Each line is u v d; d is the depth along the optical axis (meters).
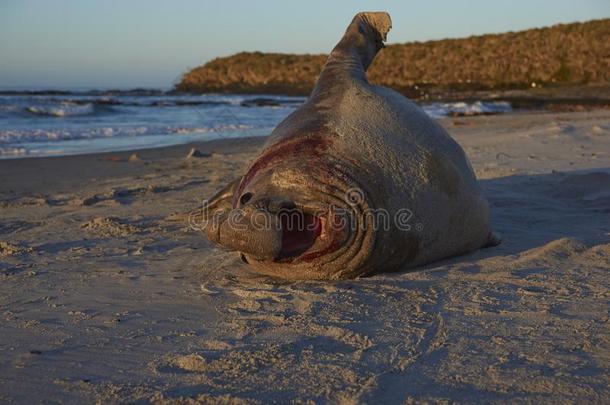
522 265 4.82
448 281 4.50
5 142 16.66
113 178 10.39
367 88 5.21
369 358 3.25
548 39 58.22
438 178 4.80
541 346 3.32
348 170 4.45
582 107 29.05
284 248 4.44
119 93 55.31
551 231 5.84
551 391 2.83
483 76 58.03
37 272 5.02
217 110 30.50
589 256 4.99
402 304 4.04
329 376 3.06
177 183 9.38
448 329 3.60
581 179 7.64
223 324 3.79
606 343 3.32
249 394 2.89
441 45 64.56
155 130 19.84
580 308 3.86
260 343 3.47
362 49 6.18
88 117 25.20
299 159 4.54
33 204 8.19
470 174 5.19
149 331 3.72
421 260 4.85
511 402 2.76
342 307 4.00
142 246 5.76
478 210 5.08
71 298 4.37
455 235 4.95
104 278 4.82
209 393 2.91
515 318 3.74
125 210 7.46
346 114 4.89
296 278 4.65
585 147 11.23
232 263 5.11
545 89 46.38
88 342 3.58
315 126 4.80
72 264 5.23
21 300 4.35
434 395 2.84
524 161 9.88
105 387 3.02
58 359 3.36
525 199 7.09
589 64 53.19
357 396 2.84
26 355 3.42
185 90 64.50
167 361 3.29
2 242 5.95
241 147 15.02
